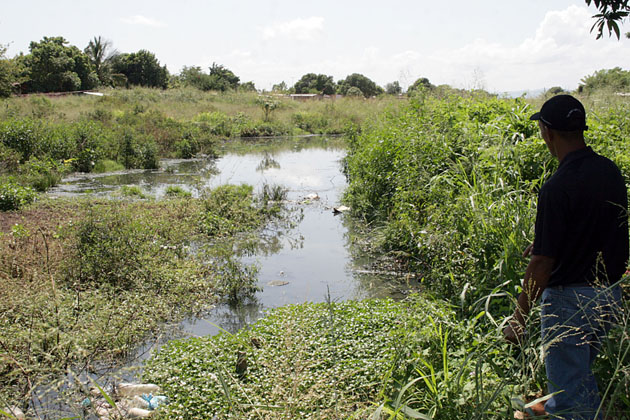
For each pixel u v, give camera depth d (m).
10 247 7.75
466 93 13.33
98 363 4.98
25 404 3.89
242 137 31.69
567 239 2.85
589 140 7.24
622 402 3.09
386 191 11.16
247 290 7.28
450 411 3.32
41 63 53.66
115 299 6.30
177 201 12.14
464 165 8.07
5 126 17.16
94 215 8.48
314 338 5.13
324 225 11.11
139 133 22.78
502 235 5.45
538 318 3.75
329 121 36.09
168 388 4.54
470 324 4.50
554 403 2.95
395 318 5.54
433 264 6.74
